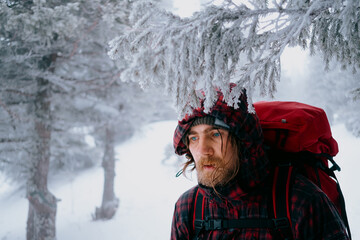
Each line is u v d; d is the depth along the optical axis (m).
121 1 5.99
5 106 7.38
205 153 1.15
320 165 1.24
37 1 5.75
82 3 6.53
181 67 0.96
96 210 13.81
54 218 8.31
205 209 1.29
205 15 1.01
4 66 7.36
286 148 1.22
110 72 9.04
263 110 1.31
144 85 0.88
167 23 1.01
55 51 7.68
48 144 8.27
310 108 1.29
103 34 7.42
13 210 17.75
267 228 1.14
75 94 8.51
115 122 12.22
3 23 5.98
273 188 1.16
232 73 1.10
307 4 1.09
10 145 8.20
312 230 1.07
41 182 8.20
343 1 1.06
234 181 1.15
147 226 12.60
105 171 13.91
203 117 1.16
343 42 1.32
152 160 22.55
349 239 1.16
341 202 1.27
